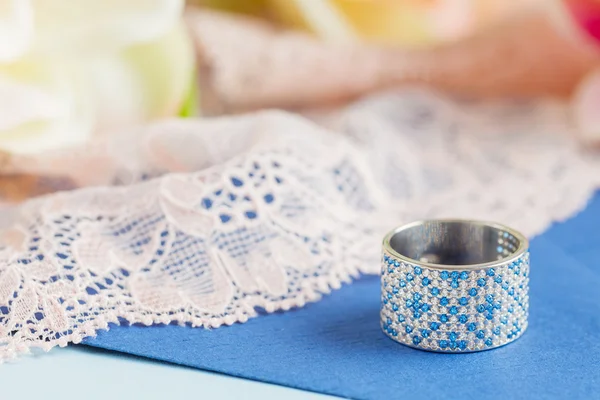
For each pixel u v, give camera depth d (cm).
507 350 18
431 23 29
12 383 17
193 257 20
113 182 22
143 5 23
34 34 22
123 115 24
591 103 25
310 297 19
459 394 17
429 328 18
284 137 21
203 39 27
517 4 27
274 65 27
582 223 22
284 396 17
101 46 23
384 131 25
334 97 28
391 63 27
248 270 20
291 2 28
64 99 22
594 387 17
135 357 18
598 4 26
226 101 27
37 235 20
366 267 20
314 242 20
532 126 26
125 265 19
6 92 22
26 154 22
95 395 17
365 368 18
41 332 18
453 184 23
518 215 22
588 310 19
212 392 17
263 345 18
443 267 18
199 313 19
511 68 28
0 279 19
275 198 20
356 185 22
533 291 20
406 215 22
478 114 27
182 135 22
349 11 28
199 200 20
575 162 24
